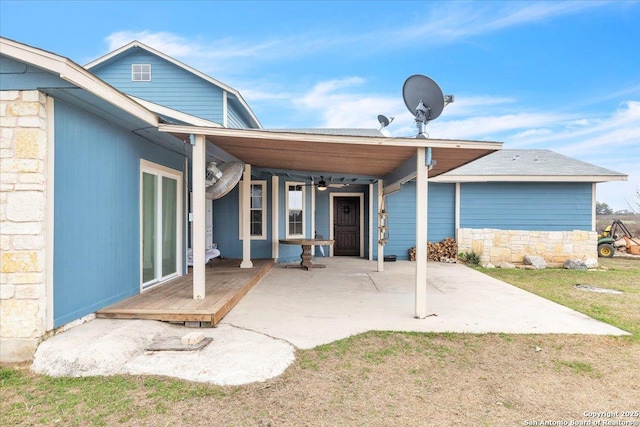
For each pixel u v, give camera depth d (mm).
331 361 3832
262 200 10938
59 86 3676
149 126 5172
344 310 5699
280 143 5699
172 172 6922
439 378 3510
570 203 12000
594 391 3291
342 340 4402
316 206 13375
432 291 7273
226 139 5641
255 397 3102
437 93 5898
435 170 7680
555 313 5664
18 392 3145
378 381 3436
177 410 2889
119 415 2818
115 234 5082
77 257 4293
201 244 5418
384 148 5699
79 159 4312
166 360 3697
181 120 7750
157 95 11938
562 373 3633
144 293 5762
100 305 4758
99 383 3289
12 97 3695
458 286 7812
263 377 3422
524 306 6094
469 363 3842
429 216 12383
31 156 3699
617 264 11812
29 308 3701
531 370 3695
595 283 8445
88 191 4484
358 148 5785
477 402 3094
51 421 2740
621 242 14531
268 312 5492
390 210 12453
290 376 3486
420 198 5391
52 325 3912
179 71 11930
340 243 13445
